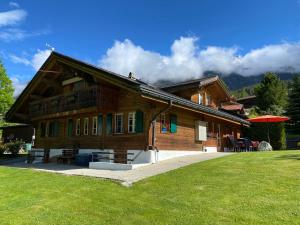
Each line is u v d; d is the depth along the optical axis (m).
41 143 23.03
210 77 22.58
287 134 35.41
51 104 19.53
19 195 8.28
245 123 23.98
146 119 15.18
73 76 20.11
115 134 16.53
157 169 11.80
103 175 10.95
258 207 6.57
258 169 10.13
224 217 6.17
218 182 8.76
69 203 7.43
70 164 17.25
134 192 8.32
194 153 18.39
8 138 40.50
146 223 6.06
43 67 19.84
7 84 37.09
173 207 6.92
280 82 45.62
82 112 16.84
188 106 15.62
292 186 7.84
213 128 21.78
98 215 6.57
